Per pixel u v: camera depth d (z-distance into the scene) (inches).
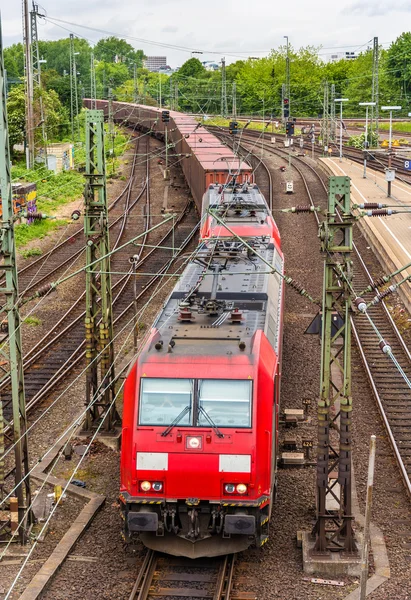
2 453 615.5
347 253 555.2
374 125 3769.7
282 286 884.6
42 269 1441.9
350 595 523.8
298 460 711.7
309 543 575.2
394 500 656.4
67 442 732.7
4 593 527.2
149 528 554.3
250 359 578.9
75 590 531.2
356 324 1114.1
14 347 601.0
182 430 560.4
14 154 2721.5
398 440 765.9
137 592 524.7
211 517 564.7
